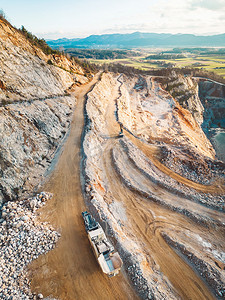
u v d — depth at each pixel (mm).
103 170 26906
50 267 13898
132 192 23438
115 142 34438
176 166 30188
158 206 21812
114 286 13008
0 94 25188
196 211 21391
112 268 13016
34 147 23812
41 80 37875
